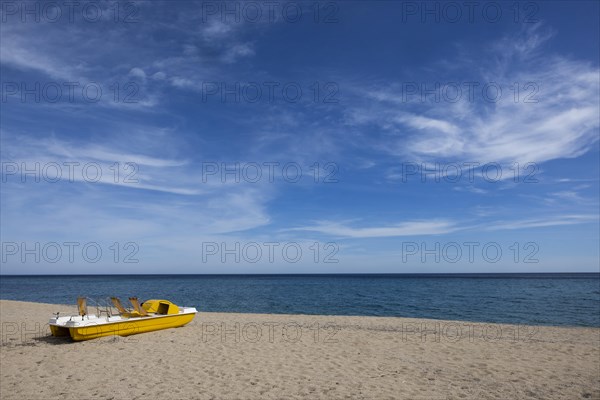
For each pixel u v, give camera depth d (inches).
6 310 869.8
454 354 451.8
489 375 369.7
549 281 3521.2
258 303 1398.9
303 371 375.2
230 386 328.8
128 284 3380.9
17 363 394.3
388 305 1305.4
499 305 1263.5
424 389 327.6
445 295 1734.7
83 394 308.3
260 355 436.1
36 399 298.2
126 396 304.2
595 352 466.3
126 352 440.1
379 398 305.9
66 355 425.7
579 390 328.5
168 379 345.7
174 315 589.6
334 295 1802.4
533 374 373.4
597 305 1234.6
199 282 3946.9
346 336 554.9
